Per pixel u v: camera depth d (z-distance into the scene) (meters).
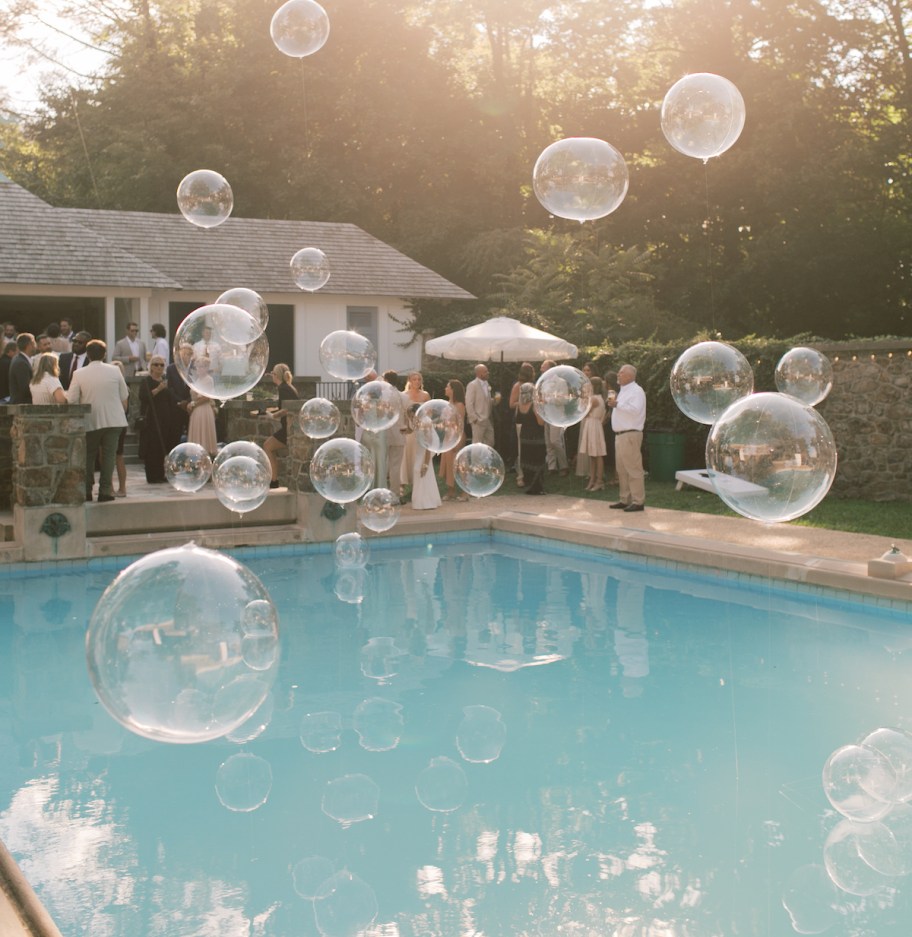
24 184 32.41
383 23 29.84
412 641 6.76
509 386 16.36
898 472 11.40
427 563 9.46
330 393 20.95
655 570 8.98
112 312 18.97
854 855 3.73
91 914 3.35
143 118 29.94
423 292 21.97
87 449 9.55
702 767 4.57
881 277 28.70
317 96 29.36
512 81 32.62
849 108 27.89
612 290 23.98
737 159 27.89
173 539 9.45
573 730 5.07
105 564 9.16
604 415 13.00
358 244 23.14
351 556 9.27
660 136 30.45
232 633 2.35
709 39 29.50
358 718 5.27
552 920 3.27
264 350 5.71
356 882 3.55
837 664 6.10
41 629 7.07
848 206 27.94
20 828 4.01
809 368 9.05
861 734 4.92
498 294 23.95
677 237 30.08
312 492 10.09
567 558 9.66
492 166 29.77
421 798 4.26
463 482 7.86
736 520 10.26
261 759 4.71
